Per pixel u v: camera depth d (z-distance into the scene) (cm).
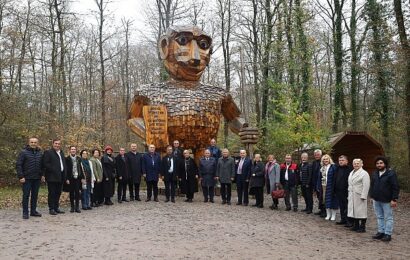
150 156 1317
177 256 663
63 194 1504
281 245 761
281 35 2189
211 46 1533
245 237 817
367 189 898
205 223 949
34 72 2767
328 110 2550
